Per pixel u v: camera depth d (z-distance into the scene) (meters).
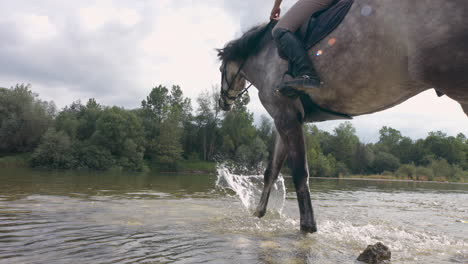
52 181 10.76
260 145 66.19
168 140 72.75
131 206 4.94
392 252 2.67
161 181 15.02
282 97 3.37
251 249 2.54
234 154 71.88
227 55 4.37
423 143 101.50
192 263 2.09
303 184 3.34
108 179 14.86
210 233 3.15
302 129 3.45
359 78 2.61
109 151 59.75
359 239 3.18
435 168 68.62
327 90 2.91
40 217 3.64
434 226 4.31
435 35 2.07
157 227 3.36
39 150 49.53
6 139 57.38
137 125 71.12
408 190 15.34
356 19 2.52
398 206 7.06
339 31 2.62
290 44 2.88
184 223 3.67
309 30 2.86
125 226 3.34
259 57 3.84
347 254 2.53
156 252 2.35
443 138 98.94
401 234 3.59
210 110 79.69
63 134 55.56
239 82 4.79
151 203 5.43
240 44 4.02
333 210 5.75
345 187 16.36
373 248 2.38
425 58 2.15
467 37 1.97
